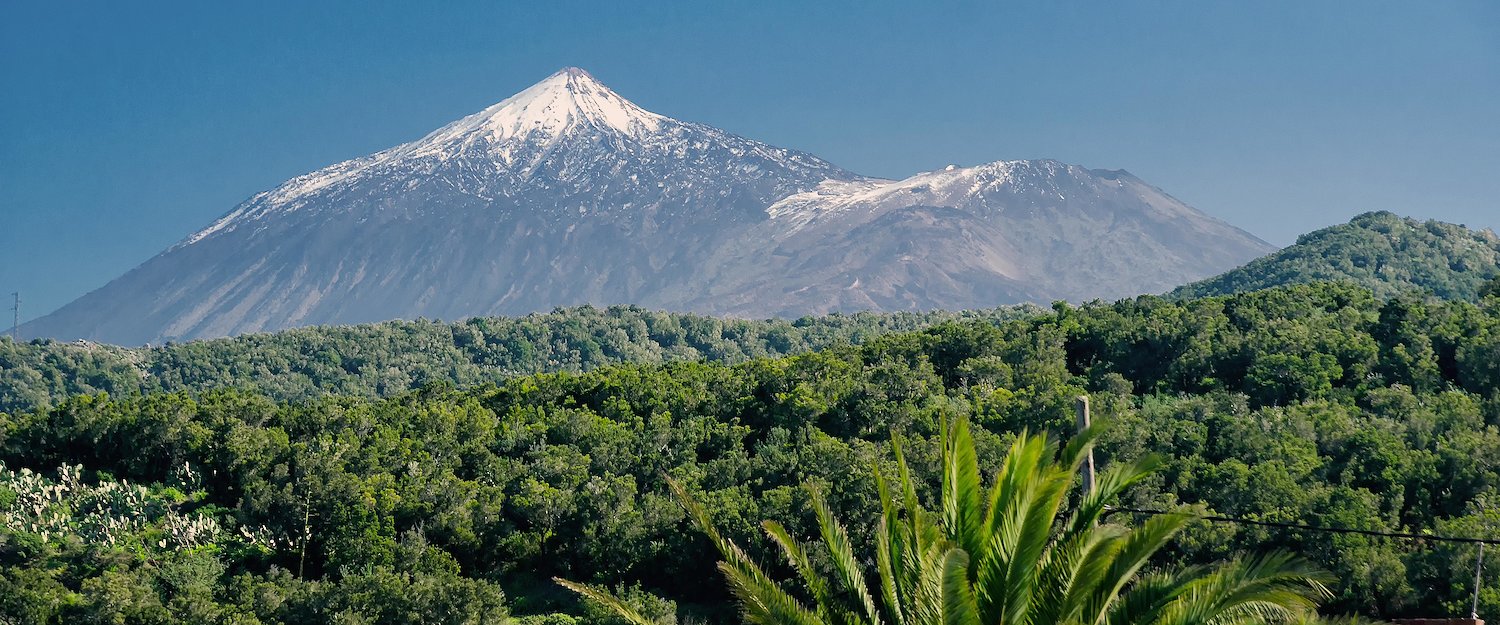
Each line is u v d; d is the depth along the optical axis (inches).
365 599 2952.8
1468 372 4180.6
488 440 4315.9
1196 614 779.4
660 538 3341.5
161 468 4338.1
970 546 811.4
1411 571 2583.7
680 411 4532.5
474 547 3513.8
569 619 3129.9
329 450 4077.3
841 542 884.6
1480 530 2593.5
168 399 4677.7
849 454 3486.7
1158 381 4547.2
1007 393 4160.9
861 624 845.2
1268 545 2738.7
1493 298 5152.6
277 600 3053.6
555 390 5004.9
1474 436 3314.5
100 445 4434.1
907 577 830.5
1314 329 4628.4
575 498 3572.8
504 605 3265.3
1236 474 3002.0
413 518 3609.7
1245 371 4436.5
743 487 3484.3
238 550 3607.3
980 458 3085.6
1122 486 828.6
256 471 3961.6
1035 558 773.3
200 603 2992.1
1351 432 3440.0
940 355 5009.8
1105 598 802.2
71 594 3157.0
